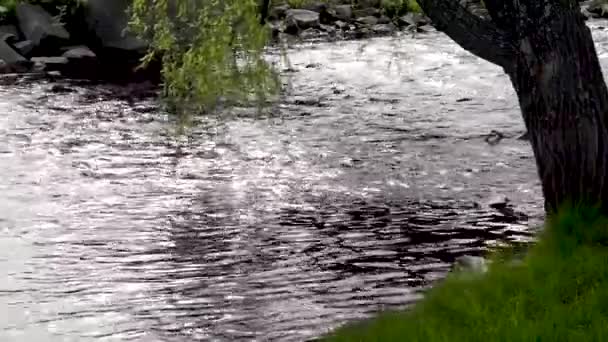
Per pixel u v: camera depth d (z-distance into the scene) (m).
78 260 13.41
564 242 10.67
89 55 34.50
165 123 23.59
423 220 14.99
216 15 11.63
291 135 21.98
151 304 11.66
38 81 30.12
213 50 11.64
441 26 11.78
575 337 7.93
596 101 11.30
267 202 16.41
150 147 21.03
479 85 28.44
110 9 35.44
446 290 10.16
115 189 17.45
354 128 22.73
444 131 22.09
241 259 13.33
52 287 12.30
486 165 18.58
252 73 12.00
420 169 18.50
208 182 17.94
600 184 11.33
